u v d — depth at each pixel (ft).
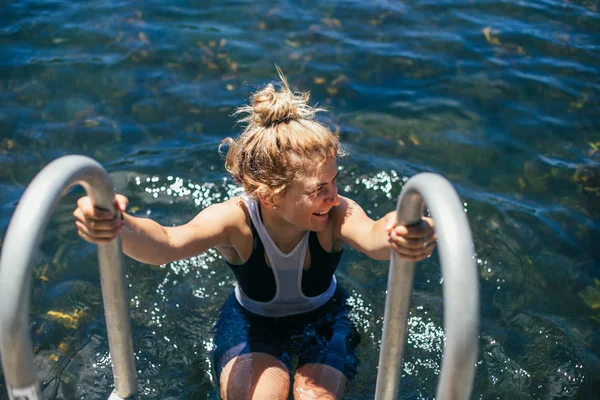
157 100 14.76
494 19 18.12
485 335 9.70
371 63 16.19
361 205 12.30
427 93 15.25
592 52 16.78
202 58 16.12
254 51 16.43
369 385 8.70
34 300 10.13
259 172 7.97
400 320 5.74
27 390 4.56
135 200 12.21
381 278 10.77
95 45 16.47
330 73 15.75
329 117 14.39
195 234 8.11
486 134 14.07
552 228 11.76
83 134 13.70
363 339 9.49
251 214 8.61
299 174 7.75
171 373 8.98
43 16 17.56
